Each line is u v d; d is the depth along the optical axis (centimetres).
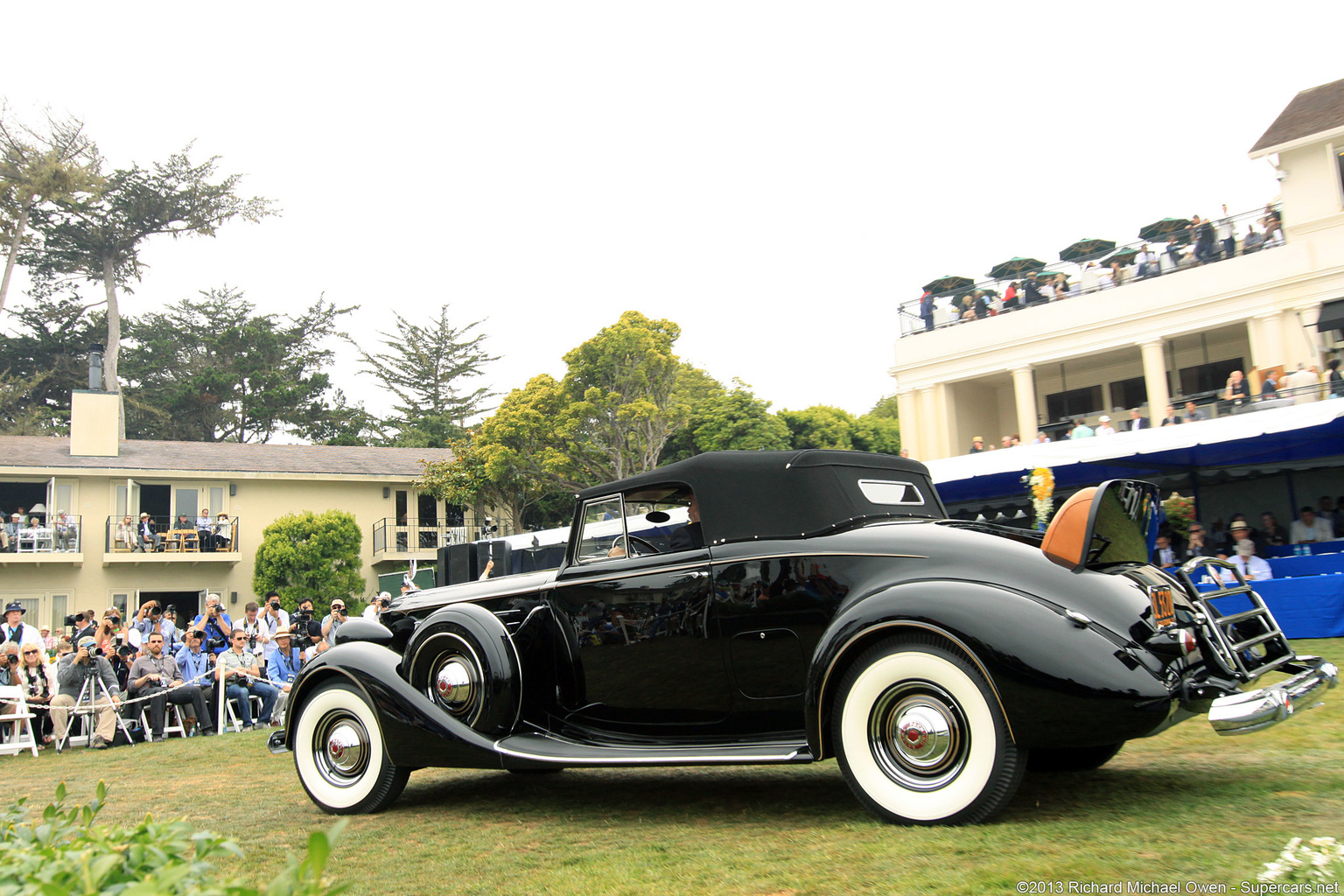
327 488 3130
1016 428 2561
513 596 519
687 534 472
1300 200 1972
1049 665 344
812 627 414
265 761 768
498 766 465
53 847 183
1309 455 1598
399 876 362
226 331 5222
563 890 327
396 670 500
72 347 4847
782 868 329
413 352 5516
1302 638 1005
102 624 1211
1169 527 1221
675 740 455
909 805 370
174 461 2955
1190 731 577
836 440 3603
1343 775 421
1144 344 2136
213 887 149
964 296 2450
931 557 394
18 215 4384
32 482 2836
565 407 2955
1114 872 293
